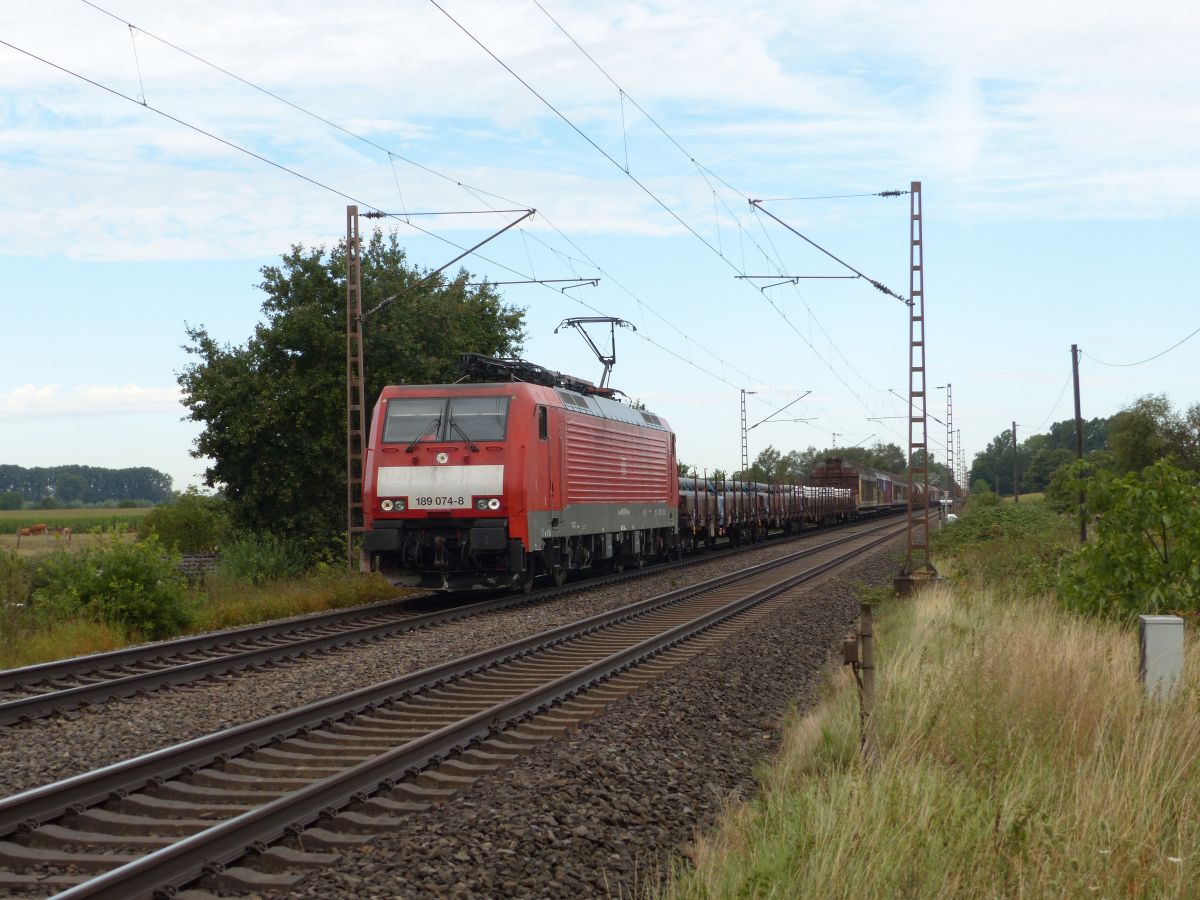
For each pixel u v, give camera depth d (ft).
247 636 51.52
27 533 217.15
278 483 94.32
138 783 24.97
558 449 73.61
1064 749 25.31
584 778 26.40
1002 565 82.28
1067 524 128.98
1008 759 24.67
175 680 39.78
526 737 30.94
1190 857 18.86
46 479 533.14
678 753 30.09
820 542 158.20
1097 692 28.66
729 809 24.41
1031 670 29.94
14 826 21.75
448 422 69.00
